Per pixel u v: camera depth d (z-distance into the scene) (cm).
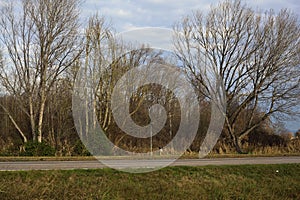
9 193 980
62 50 2441
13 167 1287
